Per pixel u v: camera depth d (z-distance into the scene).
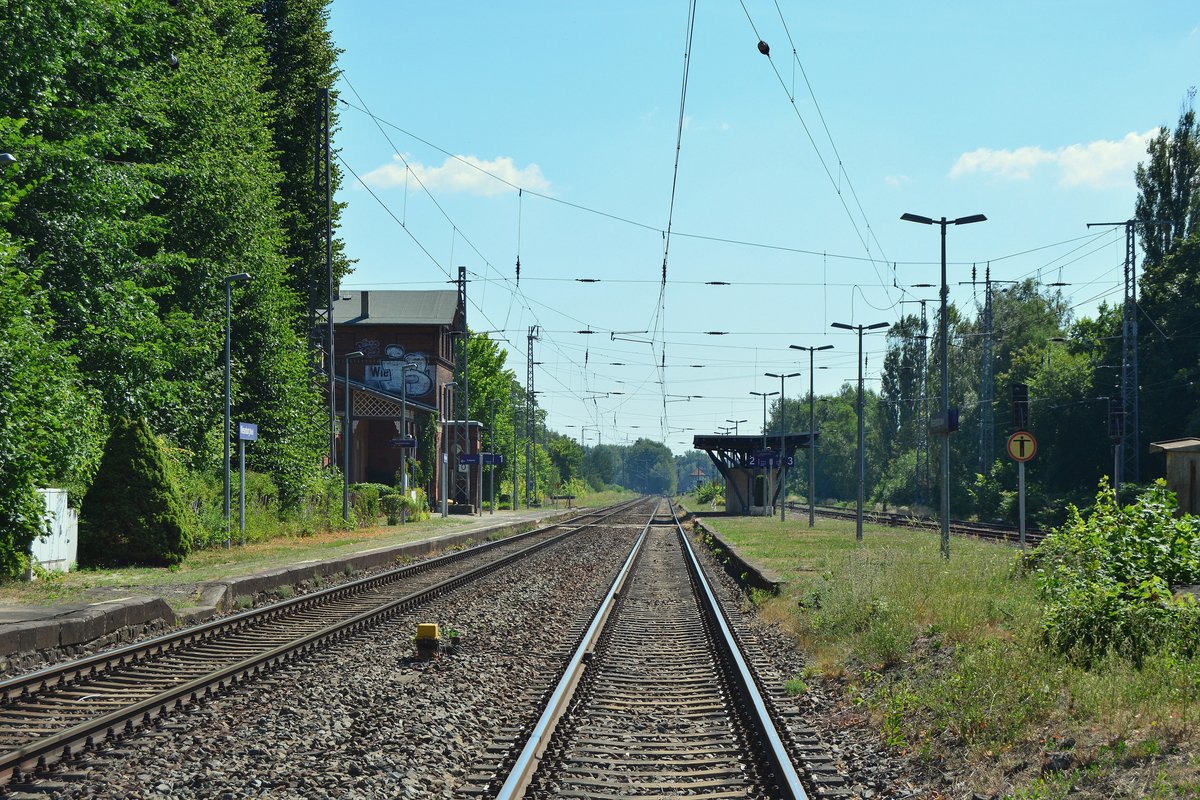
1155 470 53.47
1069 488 58.81
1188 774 6.88
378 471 77.88
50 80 26.83
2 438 19.62
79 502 25.08
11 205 22.56
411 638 15.39
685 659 14.34
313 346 51.38
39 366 21.25
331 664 12.92
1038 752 8.14
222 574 21.70
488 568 27.47
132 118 32.81
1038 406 59.12
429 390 82.50
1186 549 13.11
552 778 8.17
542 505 111.75
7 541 19.55
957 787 7.94
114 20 29.84
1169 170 64.62
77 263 27.61
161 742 8.82
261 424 41.75
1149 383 53.44
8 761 7.93
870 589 16.38
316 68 54.31
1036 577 14.48
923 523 51.16
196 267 36.47
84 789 7.50
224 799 7.41
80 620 13.99
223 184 36.88
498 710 10.66
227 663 12.91
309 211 54.34
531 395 88.38
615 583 23.91
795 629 16.52
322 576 24.42
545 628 16.89
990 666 10.24
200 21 37.53
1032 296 94.31
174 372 34.34
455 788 7.82
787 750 8.97
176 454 32.31
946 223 27.55
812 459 49.66
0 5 25.33
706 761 8.86
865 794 8.02
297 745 8.87
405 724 9.65
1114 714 8.50
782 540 37.03
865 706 10.91
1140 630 10.70
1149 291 56.12
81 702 10.52
